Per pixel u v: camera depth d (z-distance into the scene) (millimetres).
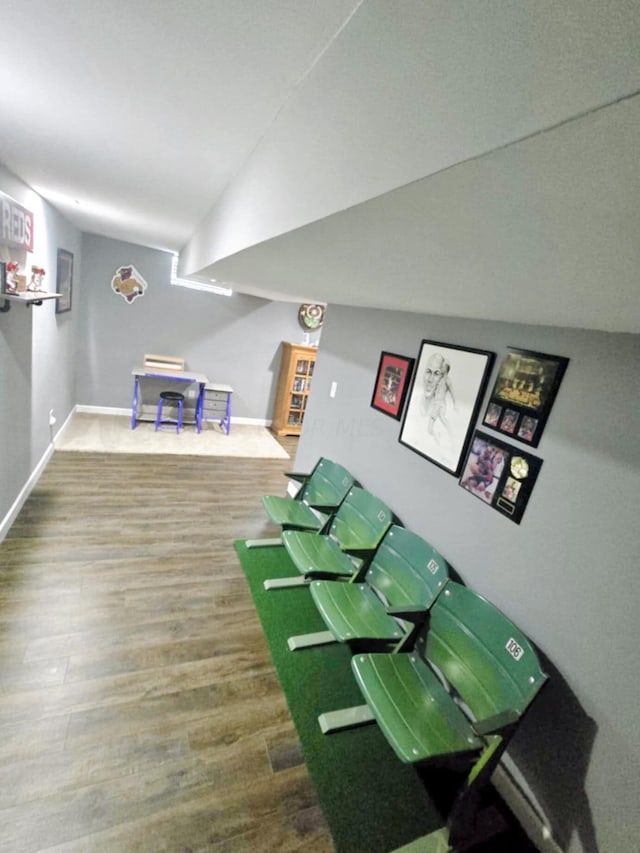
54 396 3707
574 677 1328
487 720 1228
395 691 1503
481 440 1754
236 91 929
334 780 1491
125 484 3520
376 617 1894
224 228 1651
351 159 627
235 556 2771
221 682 1808
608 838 1204
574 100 296
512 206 471
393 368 2410
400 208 579
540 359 1511
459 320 1940
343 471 2754
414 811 1438
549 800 1360
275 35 715
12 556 2379
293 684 1854
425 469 2098
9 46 931
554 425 1455
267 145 1083
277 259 1359
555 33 310
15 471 2658
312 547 2373
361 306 2803
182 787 1392
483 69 383
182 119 1128
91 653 1843
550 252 571
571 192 390
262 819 1341
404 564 1978
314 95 773
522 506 1548
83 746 1466
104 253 4676
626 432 1237
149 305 5031
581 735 1293
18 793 1305
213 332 5418
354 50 625
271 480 4191
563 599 1383
